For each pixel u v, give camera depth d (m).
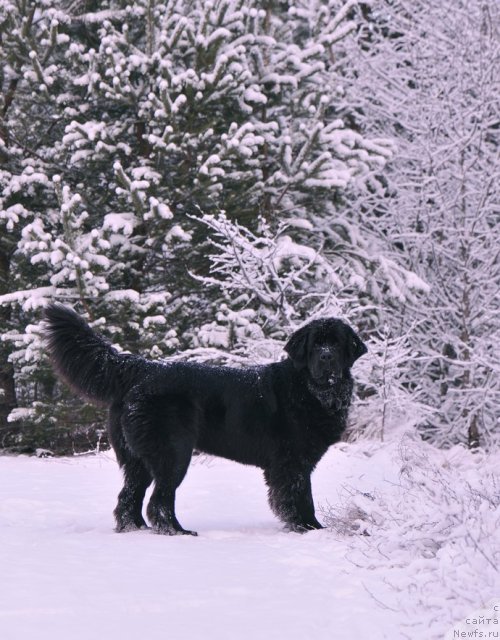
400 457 8.04
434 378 17.33
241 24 15.29
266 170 16.17
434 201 16.53
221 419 7.44
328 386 7.35
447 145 15.30
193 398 7.31
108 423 7.42
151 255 15.13
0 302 13.52
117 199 14.38
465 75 16.28
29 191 14.88
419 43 17.20
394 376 13.39
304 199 16.12
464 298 15.31
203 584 4.66
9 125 15.31
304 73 15.87
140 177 14.07
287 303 13.48
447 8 17.30
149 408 7.11
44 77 14.16
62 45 14.90
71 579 4.67
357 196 18.06
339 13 16.19
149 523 6.95
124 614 4.00
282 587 4.62
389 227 17.31
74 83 14.46
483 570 4.29
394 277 15.65
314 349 7.28
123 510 7.07
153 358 13.45
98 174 15.07
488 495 5.48
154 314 14.47
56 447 14.62
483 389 14.22
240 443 7.47
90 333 7.42
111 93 14.01
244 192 14.86
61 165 15.30
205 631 3.77
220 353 12.66
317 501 8.26
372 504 6.09
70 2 15.38
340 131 15.95
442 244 16.06
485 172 15.44
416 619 4.02
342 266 15.20
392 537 5.18
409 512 5.34
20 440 14.38
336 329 7.42
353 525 6.52
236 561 5.36
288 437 7.35
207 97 14.20
